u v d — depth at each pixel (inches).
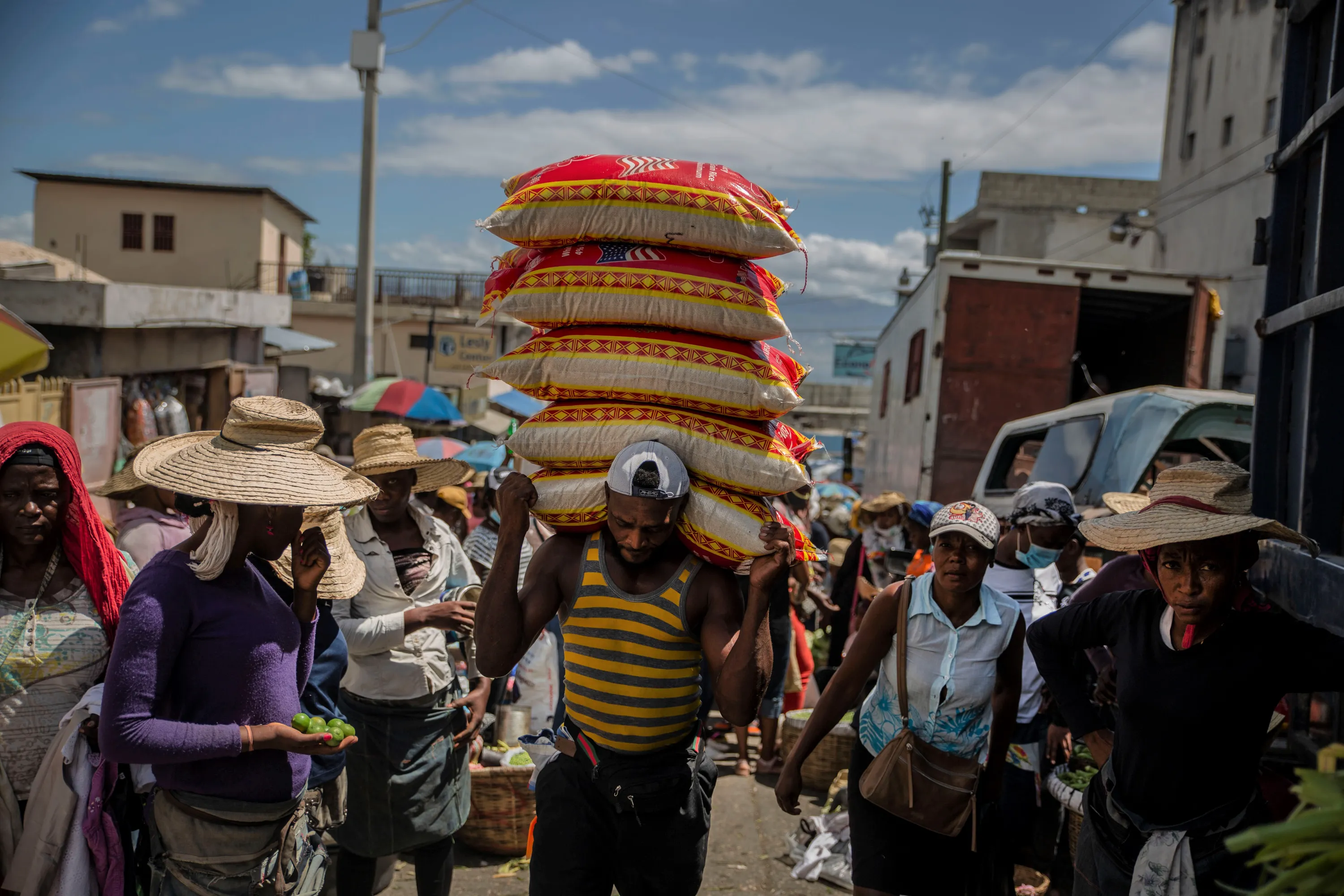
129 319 472.7
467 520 310.2
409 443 161.9
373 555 157.5
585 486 109.9
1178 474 108.6
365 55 626.8
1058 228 1267.2
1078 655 122.6
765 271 118.0
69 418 415.8
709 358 109.5
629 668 108.8
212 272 1066.1
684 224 108.5
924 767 133.2
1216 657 102.0
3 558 119.2
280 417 115.3
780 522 106.6
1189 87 957.2
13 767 115.6
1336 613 100.8
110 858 112.6
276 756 114.6
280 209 1138.7
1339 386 124.3
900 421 513.7
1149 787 105.4
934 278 396.5
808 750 141.2
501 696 222.7
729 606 109.4
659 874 114.0
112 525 229.5
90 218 1061.1
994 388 388.2
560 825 113.1
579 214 110.0
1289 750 133.8
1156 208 1019.9
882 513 295.3
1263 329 144.5
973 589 133.5
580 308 110.6
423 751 154.1
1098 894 110.6
